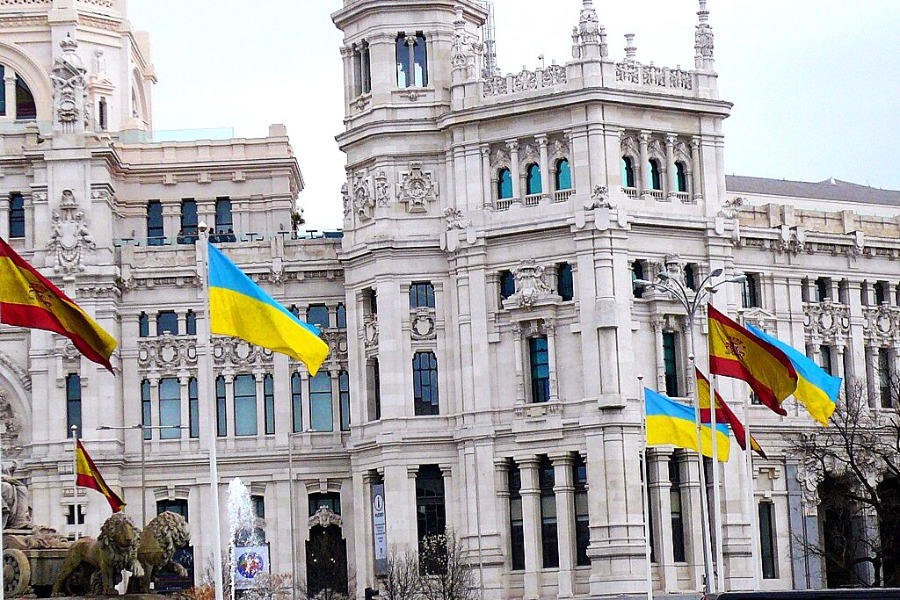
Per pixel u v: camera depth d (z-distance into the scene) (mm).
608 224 139875
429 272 146375
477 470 142250
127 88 170625
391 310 145625
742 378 100000
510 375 142500
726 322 99812
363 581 146125
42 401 151625
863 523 150750
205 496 153125
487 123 145000
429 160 147750
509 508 142125
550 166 143250
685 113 145875
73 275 152250
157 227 164500
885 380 157875
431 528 144375
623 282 140625
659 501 139250
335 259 154500
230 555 138375
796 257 153625
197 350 154375
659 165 145250
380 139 147625
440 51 148750
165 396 154750
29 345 153000
